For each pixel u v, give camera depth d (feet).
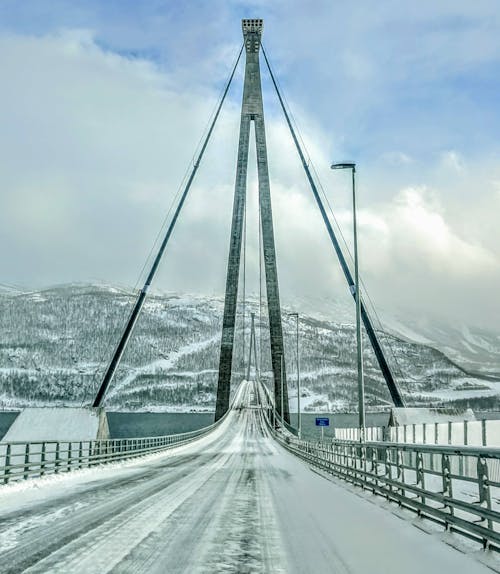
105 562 29.27
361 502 56.34
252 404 574.97
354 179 112.68
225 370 380.17
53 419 148.15
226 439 285.02
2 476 66.08
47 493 61.93
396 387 221.46
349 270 258.57
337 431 142.10
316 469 110.01
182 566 28.81
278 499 57.57
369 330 234.58
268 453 181.78
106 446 116.16
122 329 259.19
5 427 541.75
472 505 33.65
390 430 86.94
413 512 46.96
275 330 362.74
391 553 32.63
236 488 68.33
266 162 391.45
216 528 39.65
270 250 376.07
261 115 404.16
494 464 31.58
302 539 36.42
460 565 29.78
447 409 133.39
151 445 163.02
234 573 27.81
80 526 39.78
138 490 64.80
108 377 237.86
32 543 33.88
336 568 29.09
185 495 59.62
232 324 383.24
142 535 36.68
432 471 41.93
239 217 389.80
